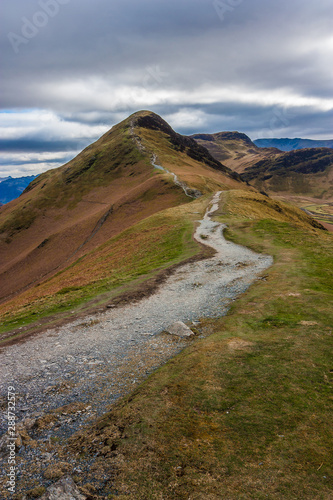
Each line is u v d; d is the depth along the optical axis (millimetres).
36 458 8406
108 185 170125
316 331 13742
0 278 111750
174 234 50906
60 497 6773
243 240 40812
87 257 70562
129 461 7727
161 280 28359
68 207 160750
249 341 13695
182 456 7641
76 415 10430
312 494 6238
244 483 6668
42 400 11812
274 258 30484
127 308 22203
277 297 19125
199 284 25516
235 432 8258
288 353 12102
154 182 128375
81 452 8398
